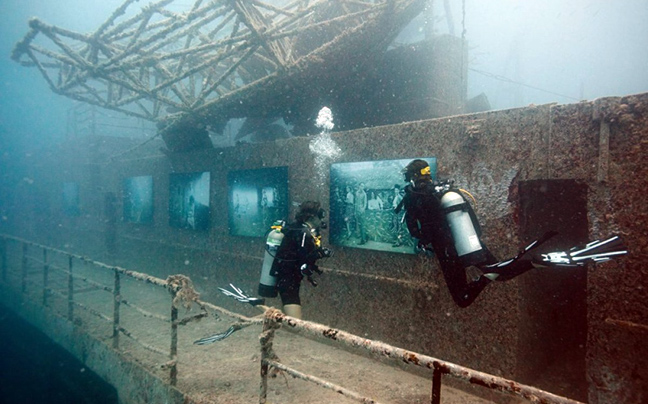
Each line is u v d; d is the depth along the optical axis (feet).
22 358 29.25
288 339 17.54
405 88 24.71
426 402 12.11
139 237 35.78
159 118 29.09
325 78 22.58
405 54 24.59
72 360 23.38
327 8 22.48
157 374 13.33
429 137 14.74
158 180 33.22
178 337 17.72
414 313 15.16
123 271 15.05
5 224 74.13
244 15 16.80
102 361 16.47
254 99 23.38
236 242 24.98
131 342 16.80
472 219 8.62
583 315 18.03
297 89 23.08
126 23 18.71
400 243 15.47
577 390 14.25
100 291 27.14
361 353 16.16
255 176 22.82
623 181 10.50
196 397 11.66
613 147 10.64
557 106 11.68
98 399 19.29
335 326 18.04
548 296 15.78
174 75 21.47
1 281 29.50
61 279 31.19
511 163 12.61
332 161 18.58
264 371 9.38
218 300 25.63
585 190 15.01
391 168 15.74
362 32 19.85
